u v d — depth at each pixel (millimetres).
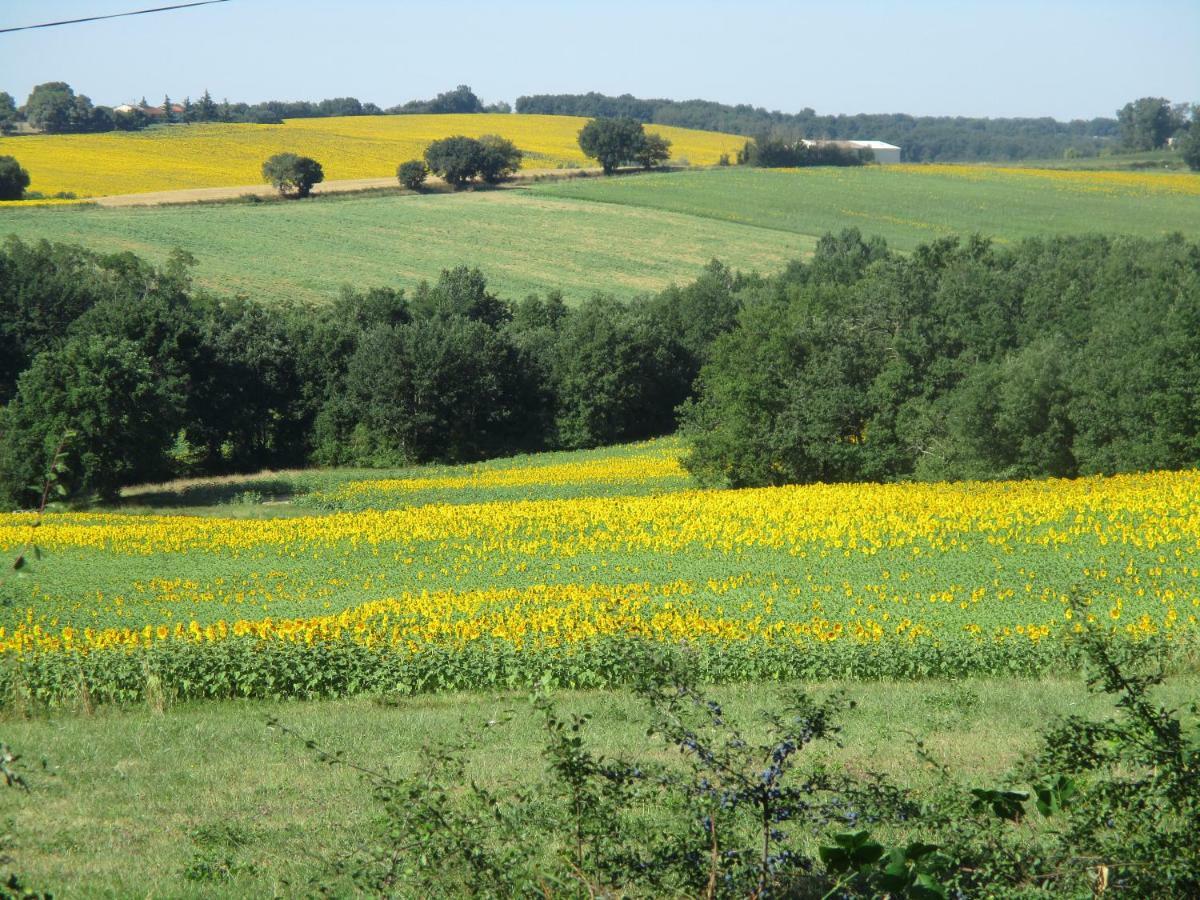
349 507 50781
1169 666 16875
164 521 42781
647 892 6855
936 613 23562
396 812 6828
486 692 18250
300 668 18062
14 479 49812
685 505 39406
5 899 6125
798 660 19000
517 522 38719
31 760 13102
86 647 19844
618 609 23234
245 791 11602
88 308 74188
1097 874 6457
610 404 74562
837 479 50062
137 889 8352
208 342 67812
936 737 13445
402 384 69125
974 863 6781
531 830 7297
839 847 6086
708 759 6422
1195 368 43281
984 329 57031
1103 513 33125
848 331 52625
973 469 46312
